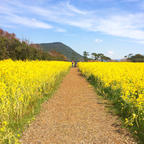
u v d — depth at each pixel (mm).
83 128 4020
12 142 3283
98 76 9711
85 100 6594
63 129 3965
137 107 4398
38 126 4129
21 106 4566
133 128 3910
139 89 5781
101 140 3443
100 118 4668
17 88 5191
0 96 4238
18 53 16766
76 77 14039
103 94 7363
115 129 3967
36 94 6473
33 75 7020
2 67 6895
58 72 12438
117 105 5676
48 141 3414
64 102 6293
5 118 3900
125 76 8008
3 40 17266
